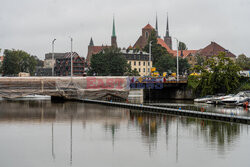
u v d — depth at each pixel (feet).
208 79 418.72
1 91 398.83
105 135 218.38
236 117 258.57
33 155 175.83
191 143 195.62
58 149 185.88
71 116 297.94
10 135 219.41
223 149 182.80
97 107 369.71
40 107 366.84
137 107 348.38
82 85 429.79
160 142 198.90
